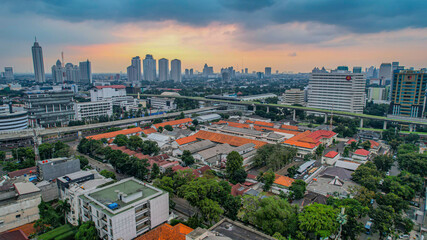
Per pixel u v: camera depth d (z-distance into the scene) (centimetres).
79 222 11075
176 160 19338
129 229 9744
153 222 10562
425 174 16462
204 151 19225
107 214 9344
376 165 17638
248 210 11069
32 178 14712
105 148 19688
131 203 10044
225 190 12912
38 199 11869
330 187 14562
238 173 15412
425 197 14350
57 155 18488
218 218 10725
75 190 11788
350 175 15962
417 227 11619
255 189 14812
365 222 11944
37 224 10819
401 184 14500
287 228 9956
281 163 17975
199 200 11162
